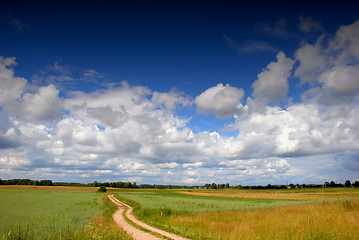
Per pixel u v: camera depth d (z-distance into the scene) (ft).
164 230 51.65
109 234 38.37
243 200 207.62
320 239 37.55
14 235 32.48
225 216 71.72
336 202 86.79
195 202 170.81
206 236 43.86
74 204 123.24
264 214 70.79
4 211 82.94
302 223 50.26
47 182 609.83
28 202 136.98
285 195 296.30
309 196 258.78
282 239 38.14
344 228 43.98
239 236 40.96
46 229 38.78
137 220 70.03
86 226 44.01
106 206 117.91
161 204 141.28
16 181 572.92
